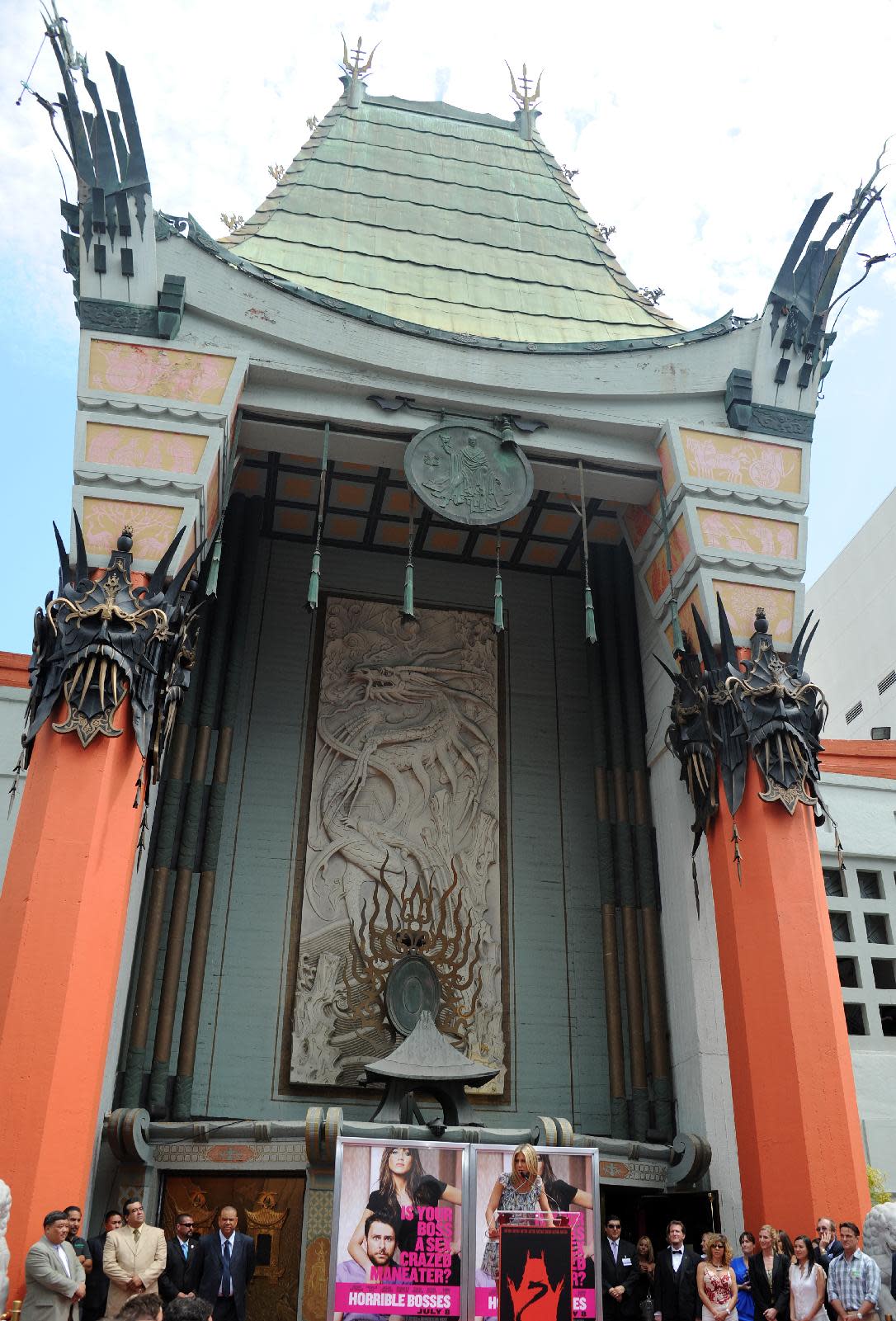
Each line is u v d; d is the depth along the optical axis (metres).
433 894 21.09
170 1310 5.38
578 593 25.08
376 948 19.64
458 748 22.72
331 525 23.92
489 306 22.98
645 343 21.12
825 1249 13.05
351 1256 11.17
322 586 23.78
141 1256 11.69
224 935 20.03
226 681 21.55
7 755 19.11
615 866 21.61
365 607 23.86
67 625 16.52
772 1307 12.11
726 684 18.88
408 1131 15.90
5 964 14.35
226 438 19.02
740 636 19.48
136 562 17.59
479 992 20.47
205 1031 19.17
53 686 16.19
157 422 18.47
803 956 16.98
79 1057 14.22
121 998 17.67
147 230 19.16
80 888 14.91
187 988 18.88
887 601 33.88
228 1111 18.66
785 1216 15.52
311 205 23.75
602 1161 17.41
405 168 25.47
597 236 25.77
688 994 19.44
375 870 21.03
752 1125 16.31
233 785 21.36
